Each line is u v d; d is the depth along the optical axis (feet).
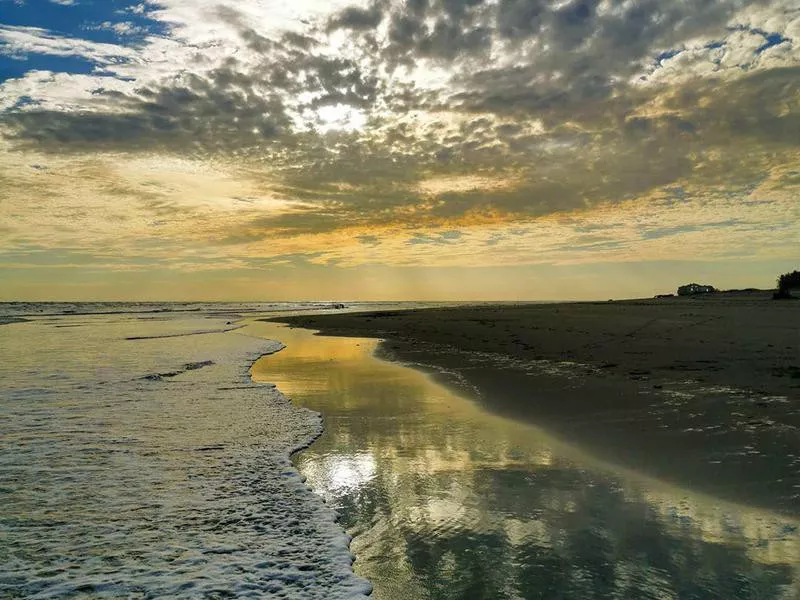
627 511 18.81
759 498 19.12
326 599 14.08
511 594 14.16
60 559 15.98
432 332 95.96
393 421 32.73
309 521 18.78
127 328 127.54
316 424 31.83
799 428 26.25
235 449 26.94
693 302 134.41
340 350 75.25
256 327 133.69
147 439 28.50
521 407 34.78
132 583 14.75
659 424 28.50
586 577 14.80
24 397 39.29
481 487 21.65
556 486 21.43
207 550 16.66
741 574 14.69
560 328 81.30
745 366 41.45
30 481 22.15
